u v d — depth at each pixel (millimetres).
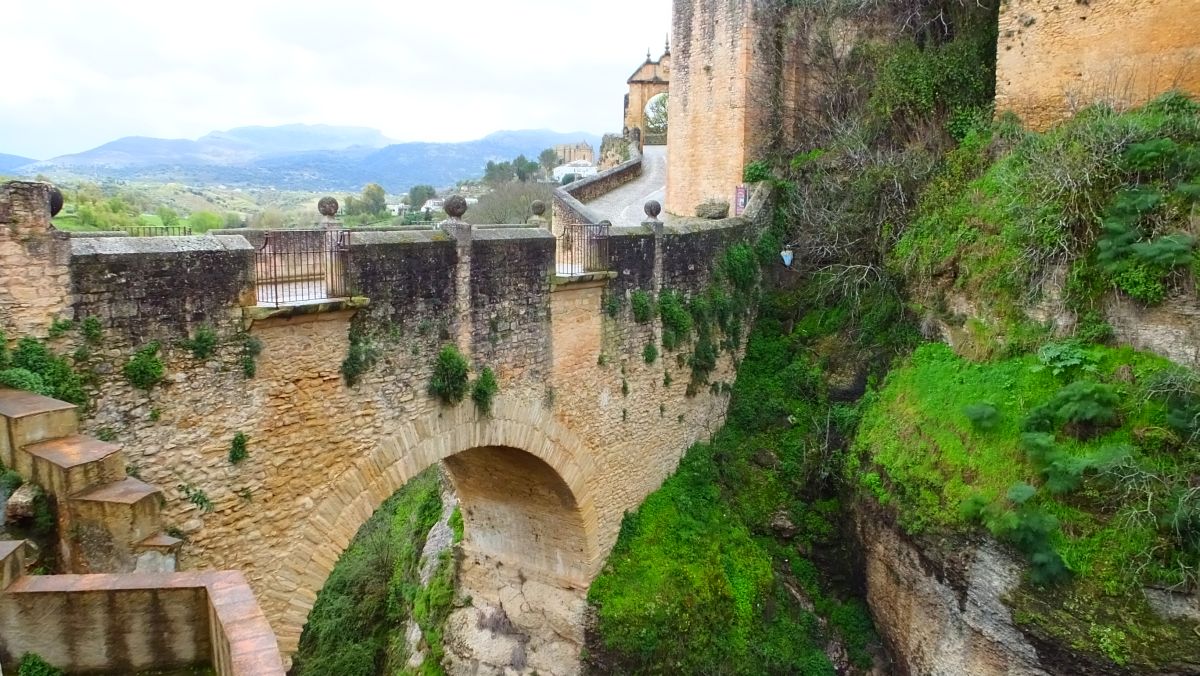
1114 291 13406
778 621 16578
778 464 18875
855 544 16641
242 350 9336
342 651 21172
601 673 15898
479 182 98188
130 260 8219
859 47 22641
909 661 14930
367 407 11039
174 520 8773
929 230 17875
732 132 22766
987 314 15586
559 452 15008
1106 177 13922
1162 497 11469
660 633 15469
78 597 5512
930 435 14898
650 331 17188
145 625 5613
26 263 7438
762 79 22781
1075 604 11594
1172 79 15391
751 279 20516
